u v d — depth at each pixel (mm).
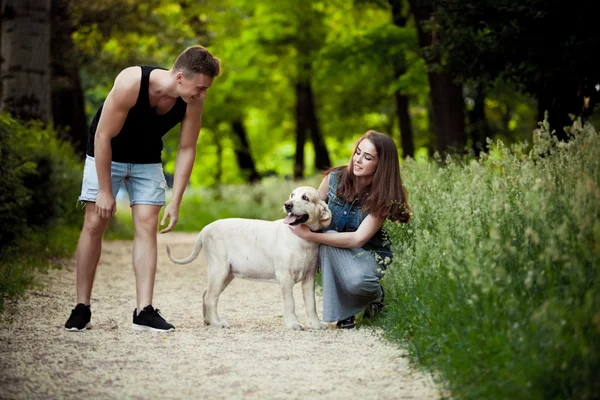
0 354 6738
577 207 5660
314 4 33219
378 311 8547
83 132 27234
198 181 54906
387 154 8250
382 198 8141
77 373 6160
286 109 42062
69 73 26375
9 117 12617
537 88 11844
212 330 8148
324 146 37812
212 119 40594
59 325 8234
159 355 6844
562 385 4832
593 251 5613
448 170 9766
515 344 5477
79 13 24031
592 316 5105
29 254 14109
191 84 7664
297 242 8125
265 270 8336
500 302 6043
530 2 10953
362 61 25016
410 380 5973
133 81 7668
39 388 5707
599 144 6680
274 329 8242
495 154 9477
